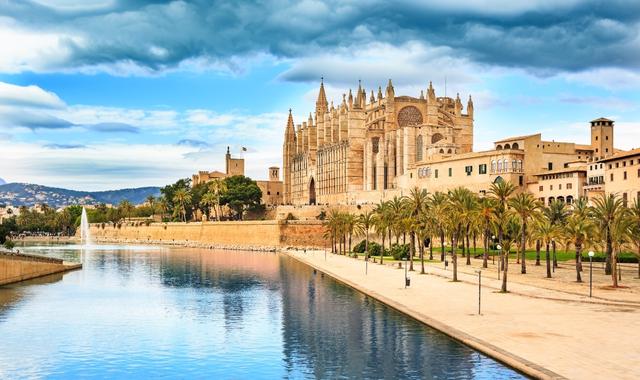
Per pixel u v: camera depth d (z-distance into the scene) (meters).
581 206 112.69
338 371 52.84
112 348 62.19
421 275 117.62
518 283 98.56
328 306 86.56
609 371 45.72
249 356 58.69
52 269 135.50
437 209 123.38
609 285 92.69
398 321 72.12
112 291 105.44
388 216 146.12
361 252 194.50
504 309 74.00
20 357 58.72
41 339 66.25
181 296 99.19
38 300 94.00
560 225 111.88
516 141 179.12
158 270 145.88
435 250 176.62
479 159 180.62
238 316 79.81
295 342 64.00
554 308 73.94
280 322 75.12
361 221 178.25
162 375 52.84
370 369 53.06
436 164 195.62
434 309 75.75
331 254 194.75
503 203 110.25
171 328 72.06
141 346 63.00
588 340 55.91
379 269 135.62
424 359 54.84
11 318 78.62
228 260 177.62
